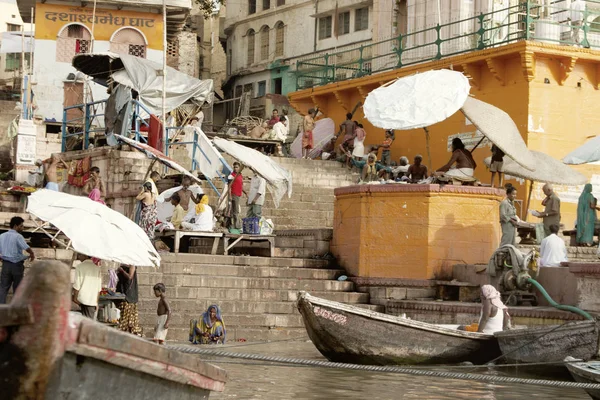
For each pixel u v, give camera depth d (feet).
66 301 20.77
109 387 22.63
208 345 57.98
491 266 65.98
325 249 76.59
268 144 106.01
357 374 48.70
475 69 96.99
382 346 51.75
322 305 51.26
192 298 65.36
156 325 57.00
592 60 92.89
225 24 175.22
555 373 50.11
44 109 119.65
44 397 20.97
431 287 70.18
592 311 58.08
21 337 20.47
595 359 48.21
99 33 121.60
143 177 86.38
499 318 54.60
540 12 104.32
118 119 90.27
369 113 71.31
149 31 123.03
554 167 78.18
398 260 71.61
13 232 57.36
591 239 77.10
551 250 66.33
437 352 52.54
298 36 157.38
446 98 70.74
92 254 51.39
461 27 107.96
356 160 99.81
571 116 93.25
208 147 83.25
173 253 68.95
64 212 52.80
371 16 143.74
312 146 108.47
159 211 78.43
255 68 164.66
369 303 70.38
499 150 76.28
